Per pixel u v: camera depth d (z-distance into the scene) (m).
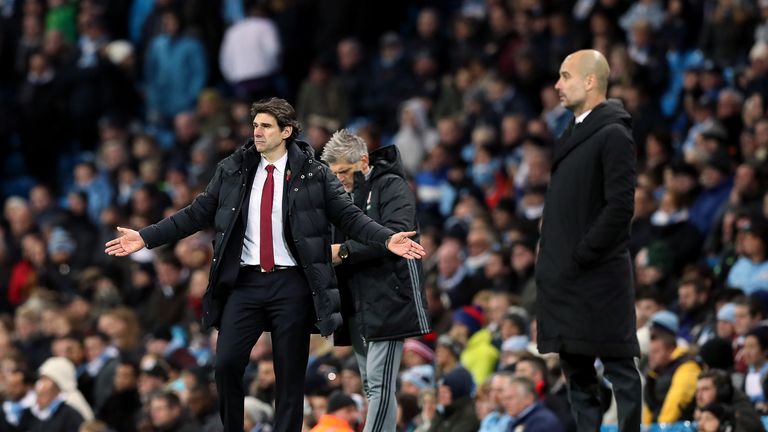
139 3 90.25
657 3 71.12
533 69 69.75
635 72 64.38
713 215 52.44
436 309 51.94
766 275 46.91
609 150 29.88
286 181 29.08
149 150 78.25
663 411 39.50
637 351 30.34
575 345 30.17
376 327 31.48
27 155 85.25
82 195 73.25
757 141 54.75
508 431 39.19
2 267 70.69
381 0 84.19
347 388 42.97
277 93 82.44
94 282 64.25
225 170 29.39
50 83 84.50
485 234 55.22
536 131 64.31
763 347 40.12
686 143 60.53
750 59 63.66
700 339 44.81
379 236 28.64
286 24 84.31
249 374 48.75
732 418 36.34
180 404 45.78
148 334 60.62
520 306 49.47
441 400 41.91
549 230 30.77
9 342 59.06
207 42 86.44
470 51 76.00
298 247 28.77
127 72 85.00
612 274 30.16
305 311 29.16
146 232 29.05
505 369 42.28
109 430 47.72
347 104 77.94
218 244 28.97
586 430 30.75
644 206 53.41
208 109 80.06
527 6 73.94
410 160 71.50
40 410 51.19
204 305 29.38
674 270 50.91
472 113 70.50
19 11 89.62
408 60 77.62
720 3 67.25
